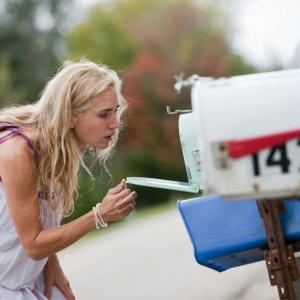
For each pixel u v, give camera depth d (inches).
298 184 277.7
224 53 4178.2
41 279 403.9
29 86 4141.2
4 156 358.0
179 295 841.5
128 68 3885.3
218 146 279.1
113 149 455.8
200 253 331.9
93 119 361.7
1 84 3440.0
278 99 278.5
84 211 2426.2
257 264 967.6
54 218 379.6
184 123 361.4
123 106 388.8
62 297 410.6
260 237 327.3
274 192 279.1
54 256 406.9
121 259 1306.6
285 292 318.3
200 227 333.4
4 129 364.2
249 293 769.6
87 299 920.9
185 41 4119.1
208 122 279.7
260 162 278.7
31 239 358.9
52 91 362.6
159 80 3841.0
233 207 331.3
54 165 363.6
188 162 360.8
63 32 4436.5
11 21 4274.1
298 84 279.6
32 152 362.0
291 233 322.0
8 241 368.8
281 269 317.7
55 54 4382.4
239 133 278.4
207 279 912.9
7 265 372.2
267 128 277.7
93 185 442.3
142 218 2514.8
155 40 4153.5
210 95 280.7
